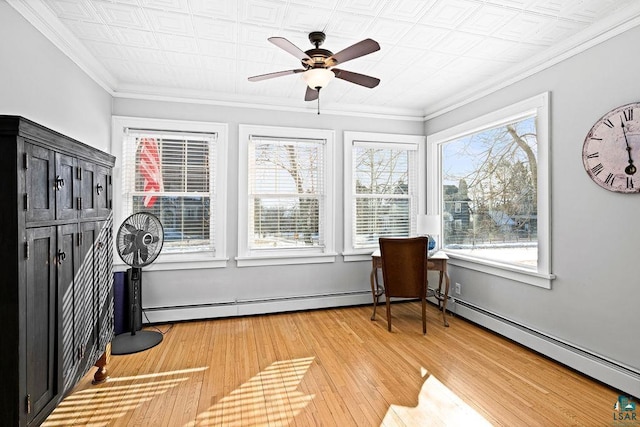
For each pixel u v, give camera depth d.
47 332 1.66
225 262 3.75
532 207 3.06
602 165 2.34
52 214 1.70
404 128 4.42
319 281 4.09
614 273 2.29
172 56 2.85
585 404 2.12
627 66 2.20
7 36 1.87
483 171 3.65
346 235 4.18
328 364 2.69
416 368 2.62
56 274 1.74
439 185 4.33
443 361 2.73
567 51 2.58
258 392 2.29
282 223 4.00
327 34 2.49
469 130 3.67
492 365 2.66
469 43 2.62
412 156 4.49
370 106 4.23
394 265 3.32
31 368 1.52
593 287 2.43
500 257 3.41
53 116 2.35
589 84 2.44
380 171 4.37
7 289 1.42
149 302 3.56
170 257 3.64
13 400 1.43
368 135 4.25
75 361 1.94
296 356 2.83
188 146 3.69
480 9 2.18
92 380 2.44
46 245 1.65
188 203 3.71
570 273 2.60
